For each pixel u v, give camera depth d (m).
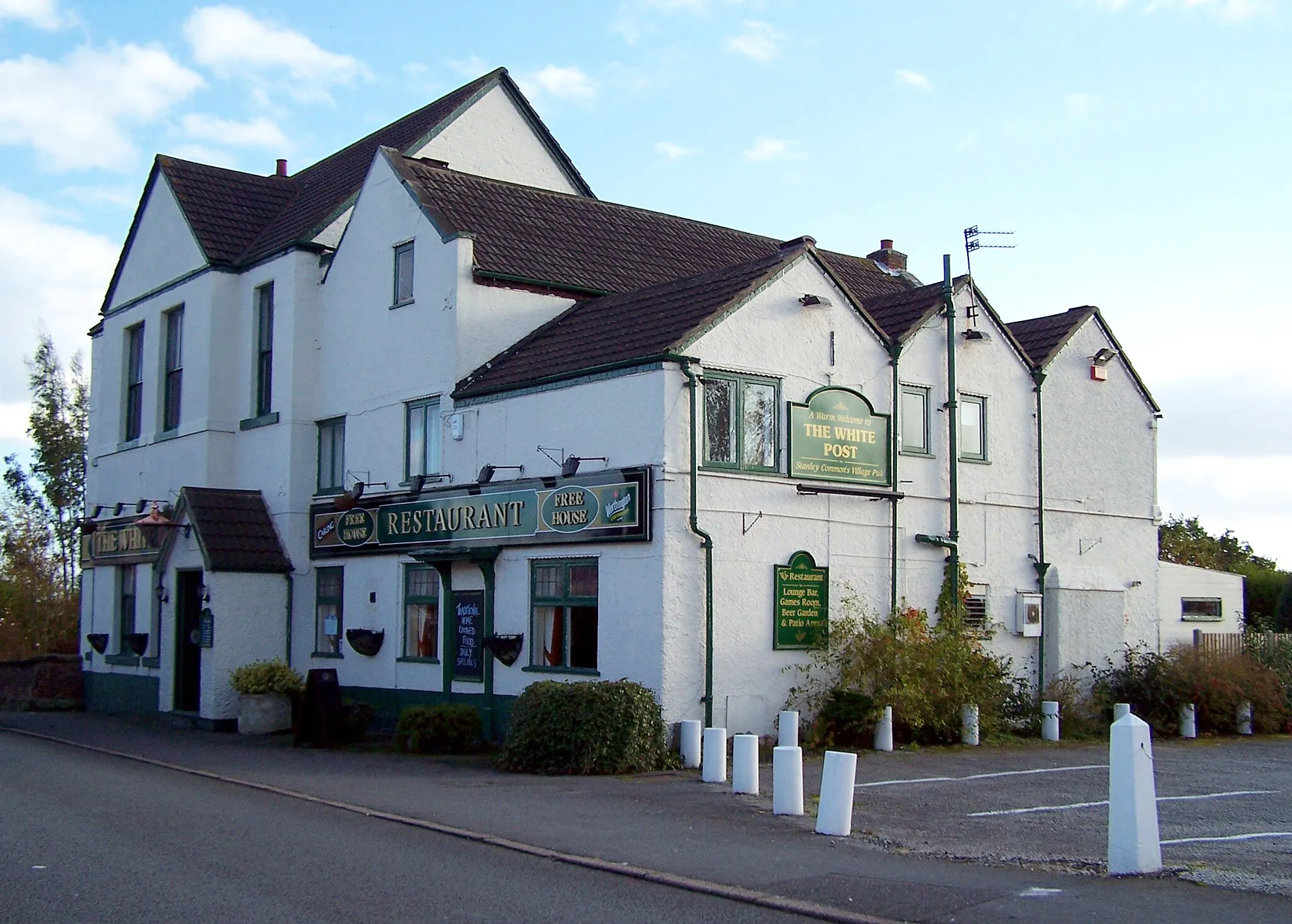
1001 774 15.55
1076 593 22.38
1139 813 9.43
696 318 17.50
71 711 26.61
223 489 23.66
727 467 17.38
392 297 21.83
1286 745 20.59
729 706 17.11
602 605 17.34
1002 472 21.72
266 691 21.36
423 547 20.33
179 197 26.30
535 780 14.95
